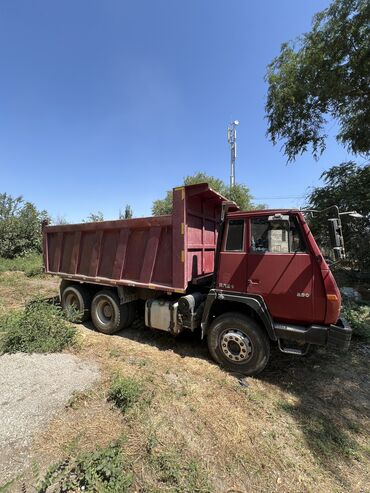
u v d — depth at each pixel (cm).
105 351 460
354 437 288
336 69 817
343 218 870
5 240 1741
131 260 511
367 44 748
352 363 443
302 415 320
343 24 774
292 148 1040
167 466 234
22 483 216
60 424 282
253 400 342
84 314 605
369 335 521
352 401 349
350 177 935
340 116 937
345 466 253
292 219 371
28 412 297
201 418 304
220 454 257
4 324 509
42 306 519
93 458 230
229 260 410
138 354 452
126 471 229
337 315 345
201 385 368
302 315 361
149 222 477
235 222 411
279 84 944
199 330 550
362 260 876
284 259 371
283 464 251
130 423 285
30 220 1850
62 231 618
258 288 387
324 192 970
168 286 462
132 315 561
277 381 389
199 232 499
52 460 238
